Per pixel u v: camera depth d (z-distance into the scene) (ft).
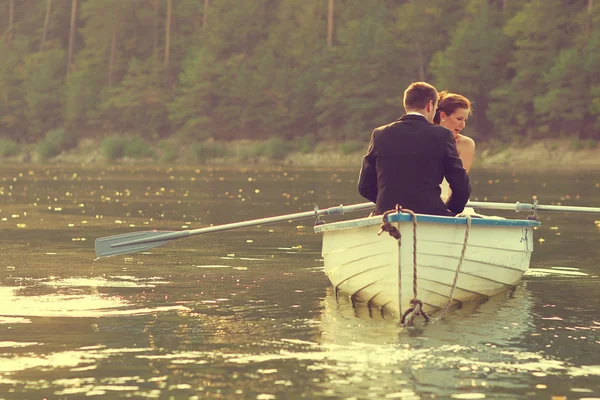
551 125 545.03
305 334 53.47
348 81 631.15
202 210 150.41
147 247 75.46
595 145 492.54
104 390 41.78
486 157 525.34
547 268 81.05
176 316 58.75
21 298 65.10
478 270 63.21
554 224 124.26
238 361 46.96
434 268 58.39
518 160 507.71
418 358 47.52
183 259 87.25
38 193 211.20
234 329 54.75
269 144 613.93
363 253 60.23
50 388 42.11
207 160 620.49
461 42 554.87
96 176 338.34
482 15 568.82
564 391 41.50
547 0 524.52
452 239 58.90
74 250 94.58
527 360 47.14
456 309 61.77
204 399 40.37
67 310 60.70
